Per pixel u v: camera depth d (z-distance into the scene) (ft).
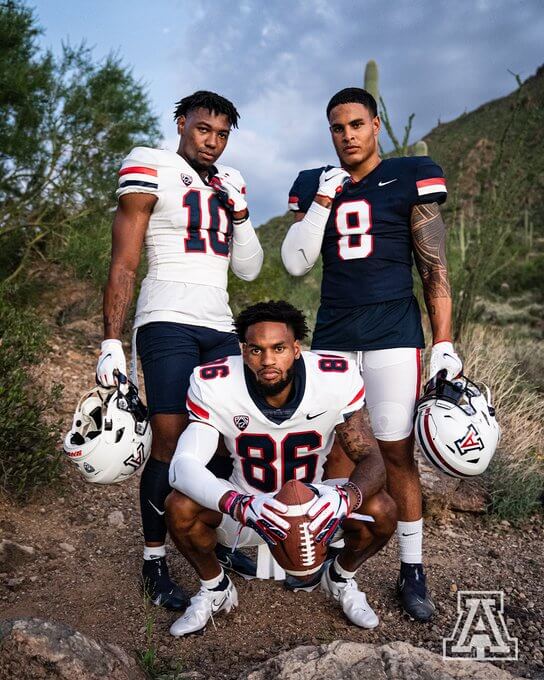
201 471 8.28
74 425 9.16
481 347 22.76
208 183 10.31
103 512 12.85
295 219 11.37
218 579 9.25
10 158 21.62
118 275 9.70
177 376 9.66
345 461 9.81
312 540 7.55
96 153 23.49
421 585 9.89
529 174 24.25
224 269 10.51
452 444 9.15
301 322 8.31
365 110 10.27
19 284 21.09
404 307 10.17
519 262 57.47
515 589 10.87
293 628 9.31
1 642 7.02
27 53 21.97
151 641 8.84
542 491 14.83
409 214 10.23
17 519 12.03
